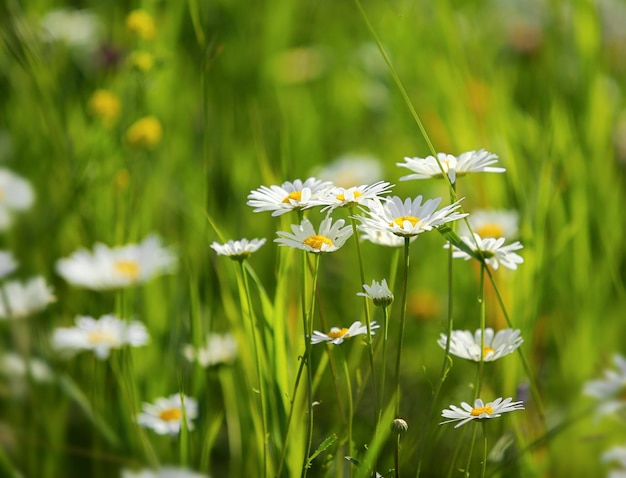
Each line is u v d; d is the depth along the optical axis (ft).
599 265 4.95
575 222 4.85
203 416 4.41
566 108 5.26
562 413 4.53
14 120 5.48
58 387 4.50
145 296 4.82
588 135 5.22
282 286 4.26
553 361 4.83
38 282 4.65
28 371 4.53
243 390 4.41
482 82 5.51
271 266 5.16
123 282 4.68
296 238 3.95
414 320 5.00
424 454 4.34
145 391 4.63
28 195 5.06
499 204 5.14
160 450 4.43
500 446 4.28
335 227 3.96
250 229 5.31
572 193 4.99
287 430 4.04
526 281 4.61
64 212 5.01
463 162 4.03
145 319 4.79
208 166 4.67
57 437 4.45
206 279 4.62
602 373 4.59
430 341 4.95
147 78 5.27
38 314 4.62
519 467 4.32
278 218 4.37
